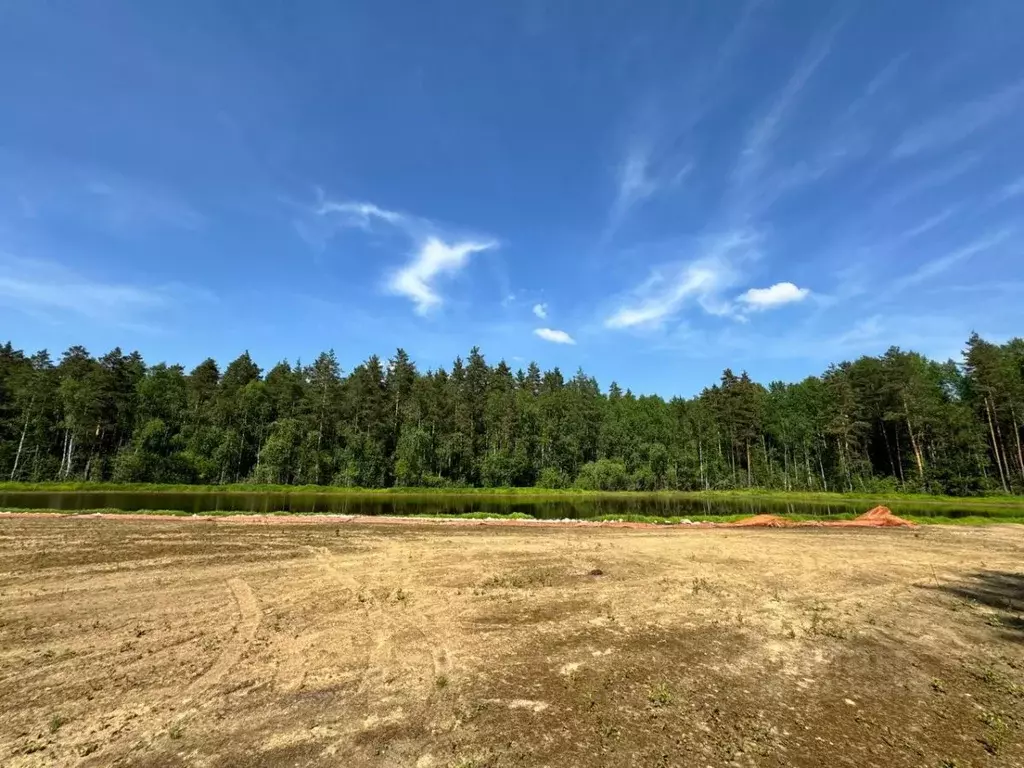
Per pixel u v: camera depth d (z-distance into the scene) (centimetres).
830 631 927
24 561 1338
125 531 1942
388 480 7019
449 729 555
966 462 6166
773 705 638
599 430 8469
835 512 4378
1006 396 6188
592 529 2475
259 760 490
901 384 6625
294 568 1337
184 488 5753
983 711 634
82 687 636
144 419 6581
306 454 6644
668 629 920
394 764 489
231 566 1343
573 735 548
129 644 782
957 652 843
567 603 1070
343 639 823
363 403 7400
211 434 6556
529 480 7781
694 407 8931
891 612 1071
